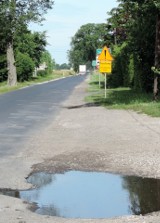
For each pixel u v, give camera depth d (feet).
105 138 41.83
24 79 237.45
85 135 44.27
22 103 86.94
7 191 25.23
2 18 173.37
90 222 19.75
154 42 86.89
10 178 27.91
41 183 26.89
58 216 20.71
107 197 23.77
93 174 28.71
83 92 124.47
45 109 74.13
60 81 241.55
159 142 38.83
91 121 55.31
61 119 59.26
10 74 183.83
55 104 84.23
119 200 23.20
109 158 32.68
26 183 26.81
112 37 184.75
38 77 290.35
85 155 34.01
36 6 178.09
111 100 84.64
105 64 93.04
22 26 177.58
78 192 24.84
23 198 23.79
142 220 19.75
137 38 88.07
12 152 36.19
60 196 24.09
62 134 45.60
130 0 73.51
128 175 28.22
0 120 58.80
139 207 21.93
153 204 22.39
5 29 175.01
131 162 31.17
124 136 42.68
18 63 227.61
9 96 109.60
